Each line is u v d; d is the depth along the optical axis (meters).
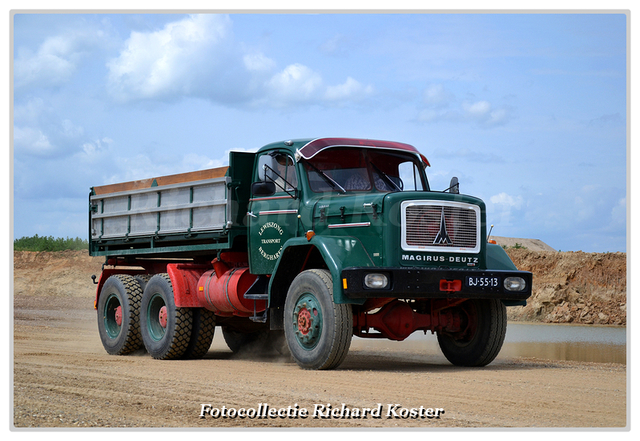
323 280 7.99
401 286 7.63
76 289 35.31
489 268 8.44
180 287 10.15
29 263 38.53
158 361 9.98
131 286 11.51
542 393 6.38
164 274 10.73
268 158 9.31
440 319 8.88
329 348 7.87
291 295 8.44
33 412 5.68
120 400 6.20
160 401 6.14
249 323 11.07
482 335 8.78
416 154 9.45
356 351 11.66
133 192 11.65
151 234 11.22
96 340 13.78
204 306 10.20
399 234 7.81
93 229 12.88
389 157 9.26
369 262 7.89
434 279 7.77
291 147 9.05
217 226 9.71
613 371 8.15
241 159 9.67
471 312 8.99
